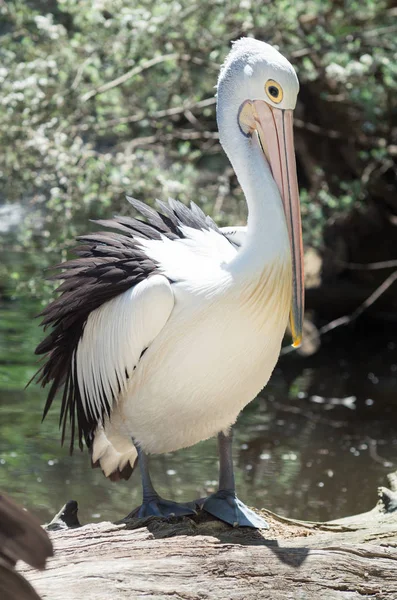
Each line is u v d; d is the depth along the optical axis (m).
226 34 13.39
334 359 15.43
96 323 6.30
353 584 5.28
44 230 13.03
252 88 6.35
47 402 6.88
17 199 13.37
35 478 9.84
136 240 6.44
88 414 6.61
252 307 5.88
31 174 12.33
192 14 12.91
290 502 9.65
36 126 12.50
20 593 2.80
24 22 14.02
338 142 15.63
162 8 12.48
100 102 13.55
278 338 6.13
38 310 14.85
